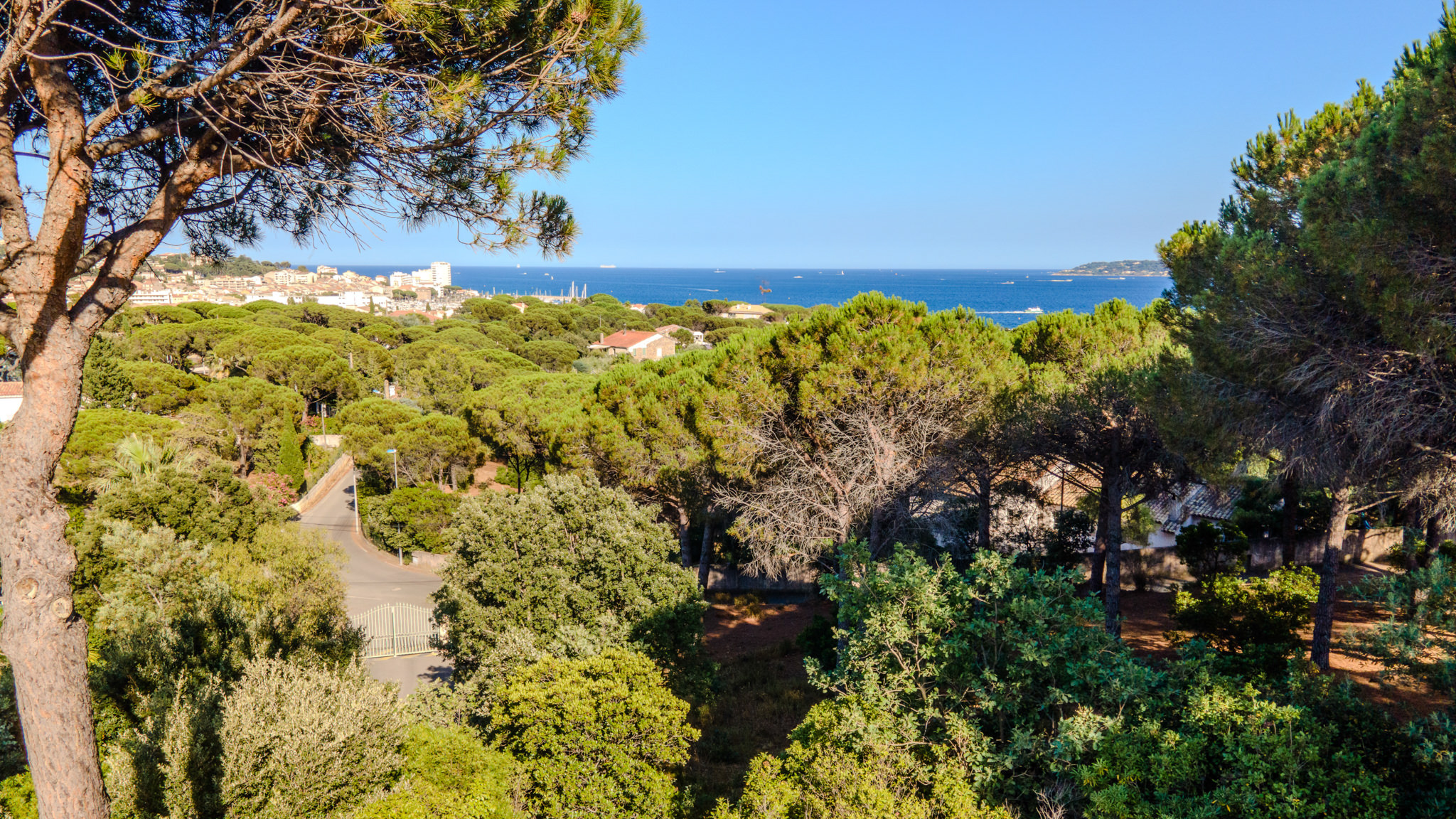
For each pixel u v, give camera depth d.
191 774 7.89
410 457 38.78
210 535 22.92
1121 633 15.71
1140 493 17.36
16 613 4.24
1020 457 16.11
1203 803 6.33
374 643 23.03
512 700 9.35
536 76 5.50
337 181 5.62
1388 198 7.56
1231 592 13.24
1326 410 8.96
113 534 17.48
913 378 14.65
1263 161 10.47
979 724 8.11
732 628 22.05
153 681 11.05
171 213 4.89
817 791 7.43
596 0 5.29
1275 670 9.83
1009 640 8.15
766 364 16.62
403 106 5.17
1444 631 8.48
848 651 8.88
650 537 13.98
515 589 13.40
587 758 8.87
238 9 5.04
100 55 4.65
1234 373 9.95
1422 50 8.17
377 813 7.56
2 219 4.24
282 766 7.91
